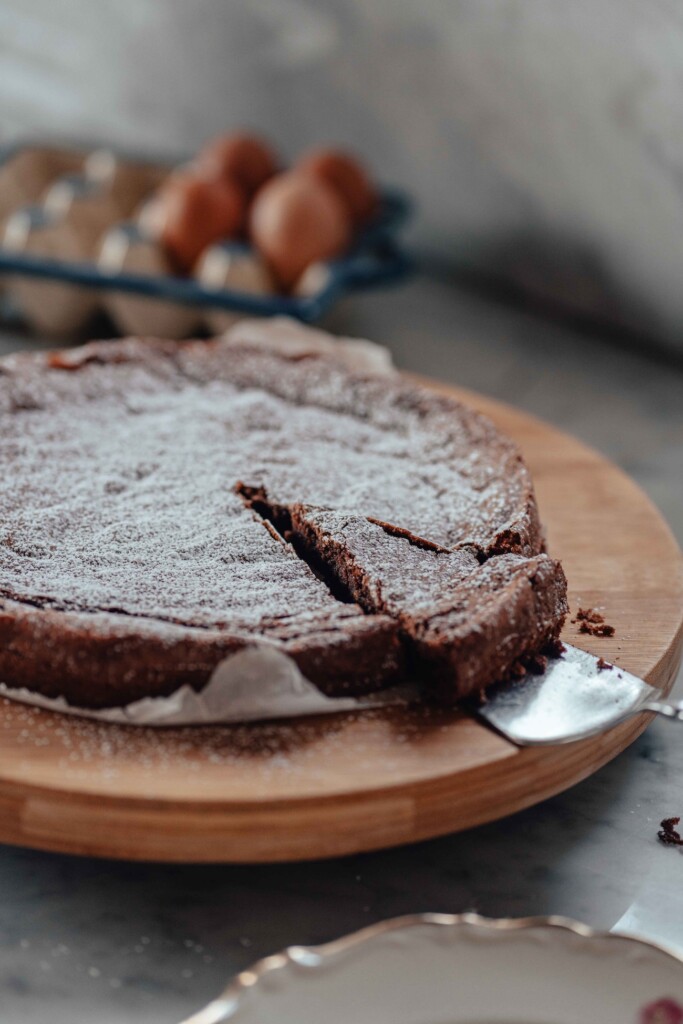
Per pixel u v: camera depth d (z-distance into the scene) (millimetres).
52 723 683
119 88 1100
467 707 696
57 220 997
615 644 726
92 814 628
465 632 684
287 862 674
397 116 1031
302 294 953
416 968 515
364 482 775
